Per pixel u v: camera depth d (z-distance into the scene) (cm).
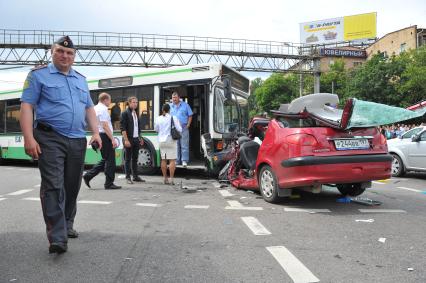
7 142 1602
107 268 390
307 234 515
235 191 870
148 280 360
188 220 593
